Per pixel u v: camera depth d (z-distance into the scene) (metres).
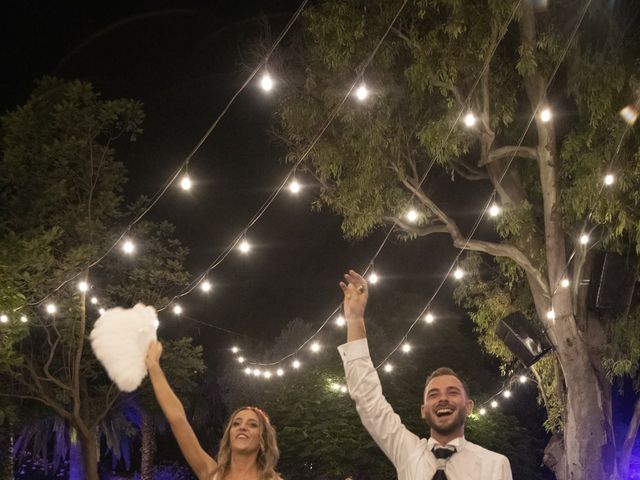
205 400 26.66
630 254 17.14
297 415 19.84
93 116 16.77
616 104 14.93
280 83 16.89
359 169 16.64
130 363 4.17
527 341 17.61
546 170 16.41
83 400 17.47
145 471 25.02
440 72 15.13
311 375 21.22
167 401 4.61
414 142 17.20
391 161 16.62
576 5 15.45
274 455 4.71
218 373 27.08
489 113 15.86
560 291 16.75
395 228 18.50
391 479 19.86
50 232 14.45
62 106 16.67
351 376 4.22
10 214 16.67
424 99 16.77
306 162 17.58
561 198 16.48
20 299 13.12
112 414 23.59
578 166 15.61
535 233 17.70
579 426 16.95
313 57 16.58
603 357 17.36
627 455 17.92
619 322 17.12
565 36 15.14
